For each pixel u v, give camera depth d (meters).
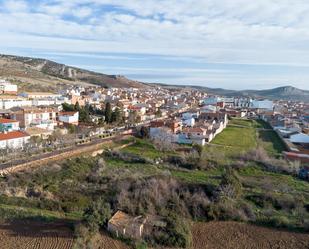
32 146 64.00
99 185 48.84
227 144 83.88
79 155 62.47
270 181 55.03
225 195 43.62
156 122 92.69
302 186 53.72
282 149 81.44
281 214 41.66
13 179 46.41
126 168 58.28
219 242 34.06
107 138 78.62
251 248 33.09
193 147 71.88
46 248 29.84
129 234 32.72
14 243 30.61
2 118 82.12
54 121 89.94
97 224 33.62
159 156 67.31
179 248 32.06
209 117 126.31
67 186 47.41
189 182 49.72
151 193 42.50
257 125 130.62
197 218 39.50
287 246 33.75
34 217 36.16
